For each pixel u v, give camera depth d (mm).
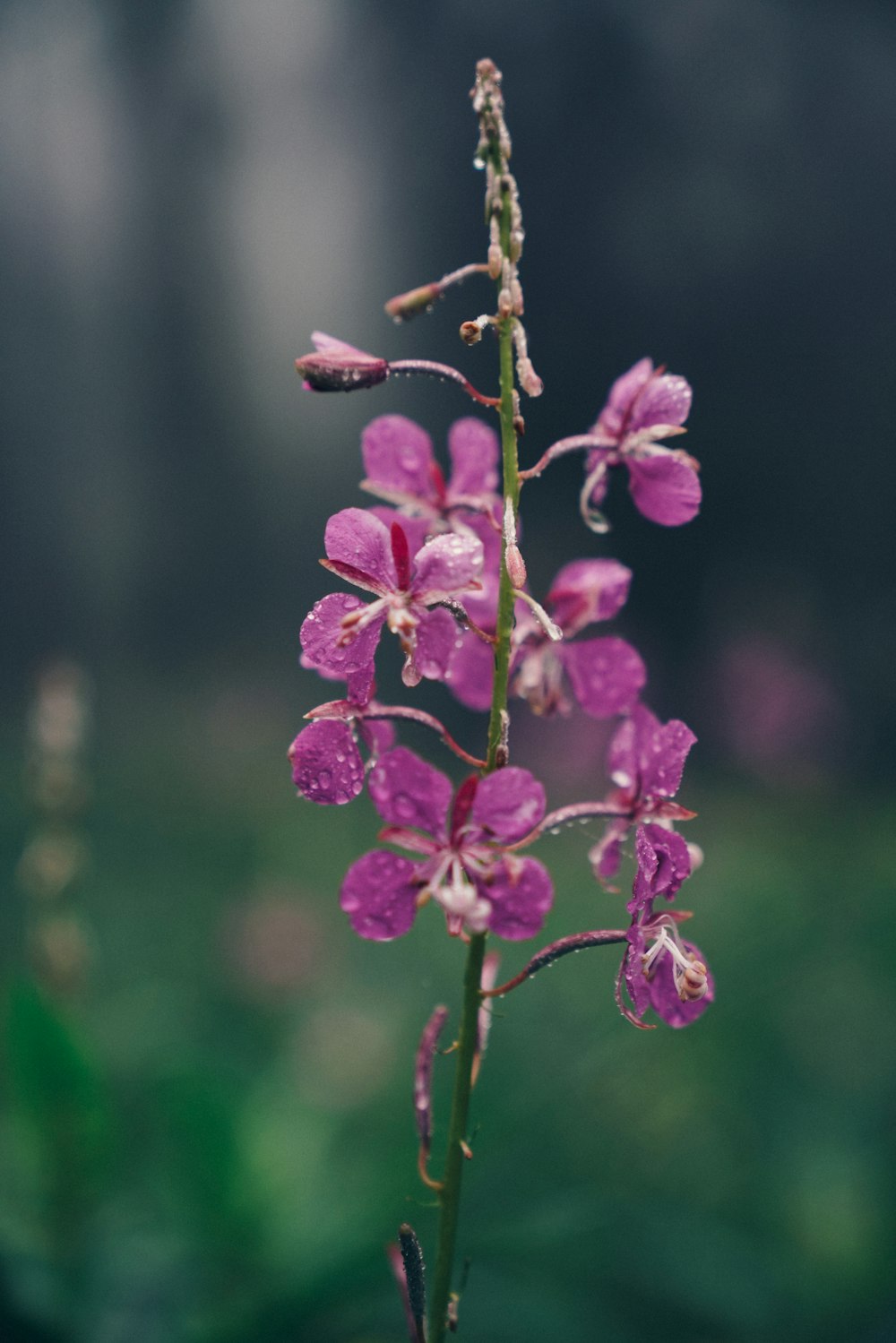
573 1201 481
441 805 306
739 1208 635
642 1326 485
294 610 3066
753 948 842
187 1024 843
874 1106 721
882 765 2080
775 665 1987
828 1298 525
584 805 316
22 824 1781
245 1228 462
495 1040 881
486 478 340
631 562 2365
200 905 1413
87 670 3066
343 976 1068
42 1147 481
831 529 2350
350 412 2871
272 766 2270
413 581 307
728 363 2334
